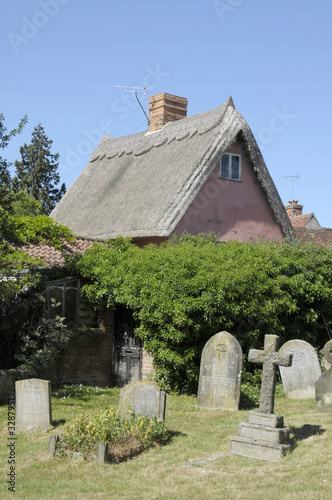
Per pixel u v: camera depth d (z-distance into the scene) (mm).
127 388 12242
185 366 15844
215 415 13492
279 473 9211
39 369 15719
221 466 9758
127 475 9531
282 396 15891
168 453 10562
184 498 8359
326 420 12297
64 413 13297
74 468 9836
